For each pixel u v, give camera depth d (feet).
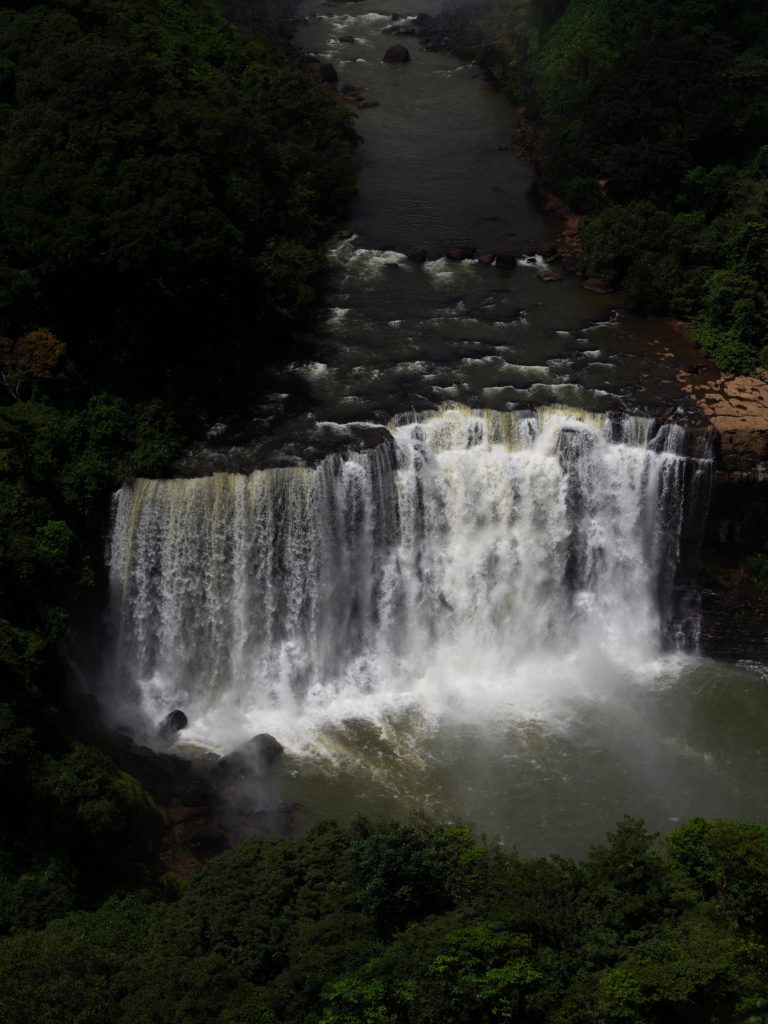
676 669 206.49
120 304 208.54
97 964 126.62
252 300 232.73
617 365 229.66
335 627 205.05
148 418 204.44
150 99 232.53
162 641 202.18
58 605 176.96
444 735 192.24
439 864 138.92
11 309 206.28
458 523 206.39
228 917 135.74
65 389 205.67
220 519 196.54
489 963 124.88
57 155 215.92
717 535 208.54
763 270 244.01
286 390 219.61
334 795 179.52
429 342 235.81
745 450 205.87
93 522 196.54
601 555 209.36
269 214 254.47
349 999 121.60
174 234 205.57
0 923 140.15
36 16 254.27
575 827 174.60
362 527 202.39
